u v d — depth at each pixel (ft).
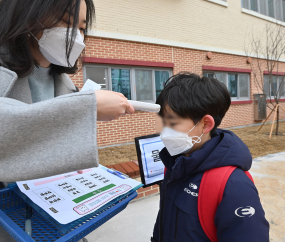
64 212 2.31
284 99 33.68
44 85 3.58
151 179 5.53
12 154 1.80
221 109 2.75
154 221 7.34
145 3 19.53
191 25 22.59
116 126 18.24
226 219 2.28
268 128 25.75
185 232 2.63
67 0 2.52
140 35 19.35
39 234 2.35
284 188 9.64
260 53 28.78
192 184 2.66
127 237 6.56
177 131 2.75
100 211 2.50
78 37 3.02
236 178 2.41
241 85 27.89
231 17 25.86
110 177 3.28
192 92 2.60
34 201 2.52
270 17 29.55
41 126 1.81
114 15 17.97
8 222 2.22
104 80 18.24
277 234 6.55
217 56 24.85
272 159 13.79
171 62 21.29
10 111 1.74
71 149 1.85
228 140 2.65
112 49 17.94
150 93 20.85
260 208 2.29
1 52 2.70
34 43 2.96
